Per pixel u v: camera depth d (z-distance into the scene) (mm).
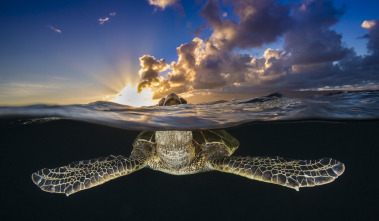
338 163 721
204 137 1095
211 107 1554
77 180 796
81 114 1250
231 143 1216
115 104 1604
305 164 766
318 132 3080
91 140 3613
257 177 737
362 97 1516
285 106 1382
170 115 1238
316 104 1382
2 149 3441
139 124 1185
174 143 867
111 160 909
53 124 1734
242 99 1938
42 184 788
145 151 1026
